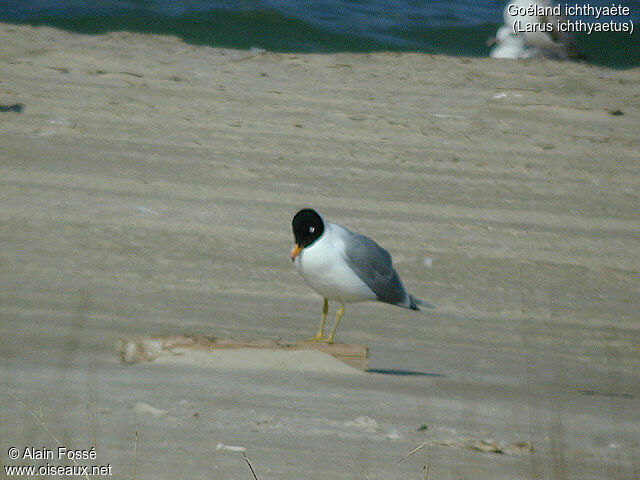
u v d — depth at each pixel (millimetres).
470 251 14859
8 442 6082
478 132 21109
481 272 14141
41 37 26422
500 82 25500
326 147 19328
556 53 29141
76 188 15891
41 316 10602
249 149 18797
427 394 8617
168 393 7605
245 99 22203
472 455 6738
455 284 13656
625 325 12719
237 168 17641
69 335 9883
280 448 6480
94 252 13367
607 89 25562
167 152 18172
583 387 9891
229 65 25328
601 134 21641
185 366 8766
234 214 15453
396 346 11047
